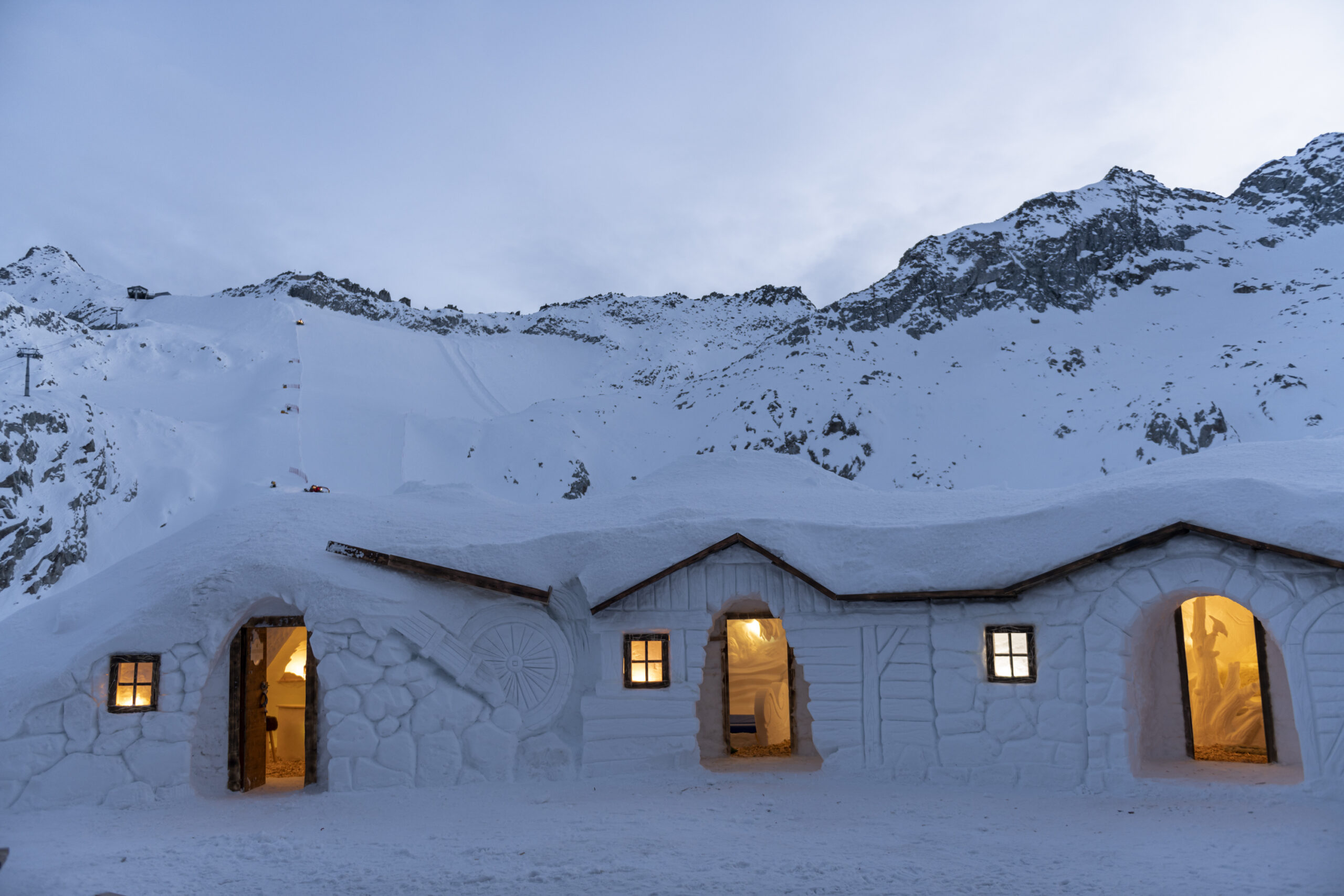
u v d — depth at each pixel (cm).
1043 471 6988
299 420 7256
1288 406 6312
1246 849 737
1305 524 960
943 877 669
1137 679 1084
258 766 1209
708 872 692
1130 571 1049
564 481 7481
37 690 1074
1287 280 10106
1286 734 1145
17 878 728
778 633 1539
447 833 877
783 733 1499
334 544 1233
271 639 1434
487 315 18162
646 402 9419
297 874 727
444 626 1198
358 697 1145
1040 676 1074
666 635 1215
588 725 1193
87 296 14188
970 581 1119
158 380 8219
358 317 14100
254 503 1369
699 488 1529
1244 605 1008
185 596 1158
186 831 931
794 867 704
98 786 1066
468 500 1518
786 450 7912
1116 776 1019
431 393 10512
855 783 1116
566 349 15462
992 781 1077
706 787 1109
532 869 712
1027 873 677
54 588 4322
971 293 10944
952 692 1112
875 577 1170
